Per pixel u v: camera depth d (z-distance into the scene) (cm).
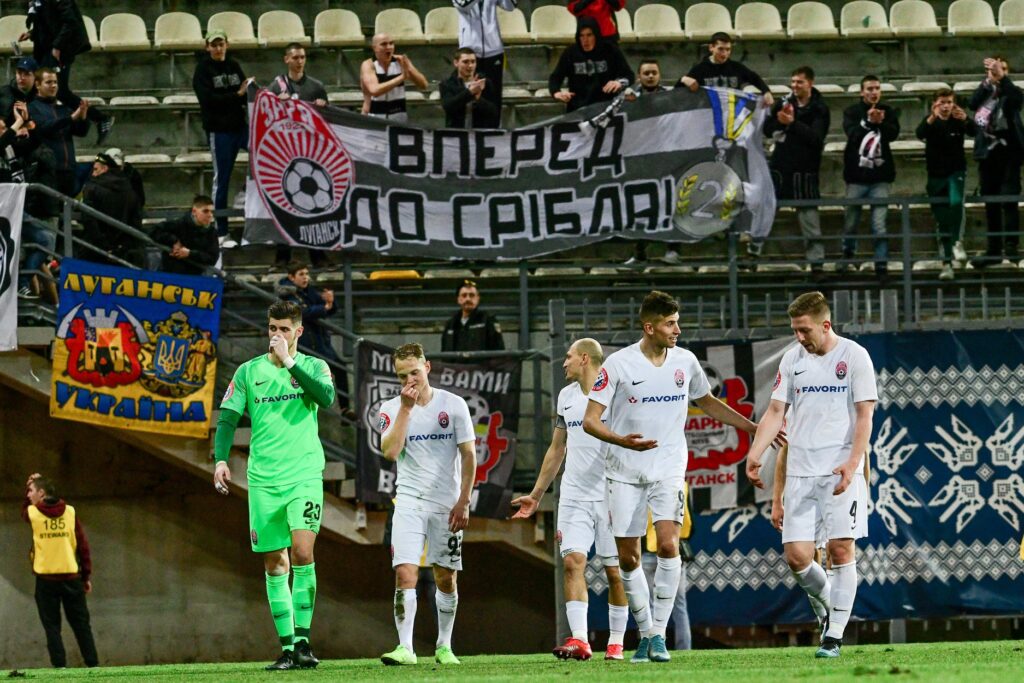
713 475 4000
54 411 3825
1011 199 4459
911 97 5291
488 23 4619
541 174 4347
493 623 4541
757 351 4038
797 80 4628
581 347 2697
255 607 4491
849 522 2353
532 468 4428
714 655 2797
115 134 5250
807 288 4647
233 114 4644
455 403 2648
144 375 3900
